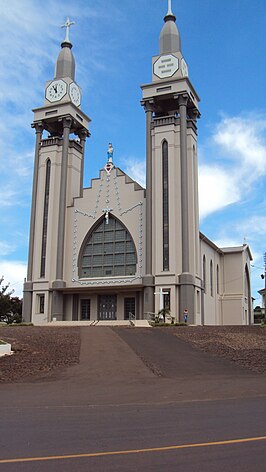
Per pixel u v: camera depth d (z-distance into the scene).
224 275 64.56
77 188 56.22
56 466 6.36
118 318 50.50
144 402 12.83
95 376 17.88
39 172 55.03
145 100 51.19
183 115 49.62
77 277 52.00
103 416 10.46
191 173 49.25
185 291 45.25
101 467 6.30
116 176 53.06
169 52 52.06
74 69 58.84
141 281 48.72
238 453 7.02
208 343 26.28
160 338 28.58
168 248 47.06
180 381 16.94
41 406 12.16
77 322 47.59
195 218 49.06
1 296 60.16
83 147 58.22
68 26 60.06
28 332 31.41
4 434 8.48
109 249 52.19
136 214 51.06
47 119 55.91
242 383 16.31
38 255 52.50
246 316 65.50
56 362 20.52
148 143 50.53
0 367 19.12
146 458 6.75
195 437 8.09
